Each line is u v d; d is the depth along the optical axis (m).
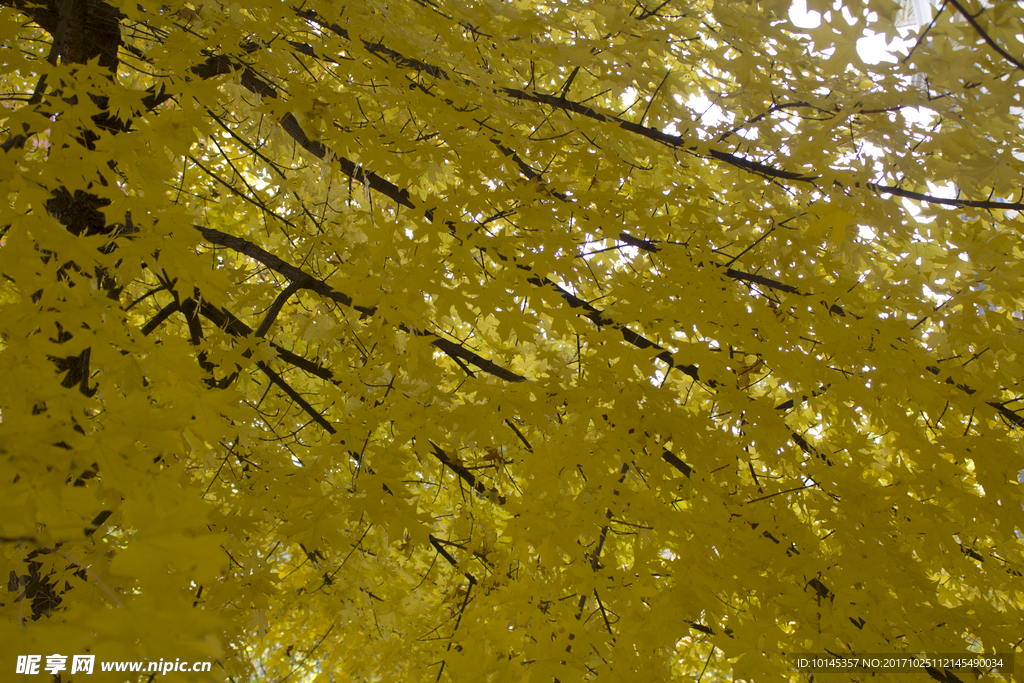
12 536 0.90
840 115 2.14
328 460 2.42
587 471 2.00
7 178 1.27
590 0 2.43
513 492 3.00
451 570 4.11
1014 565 2.81
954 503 2.12
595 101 3.14
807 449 2.73
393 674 3.57
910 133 2.18
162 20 1.99
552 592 2.15
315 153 2.80
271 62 2.07
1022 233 2.36
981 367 2.46
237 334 2.96
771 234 2.48
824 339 2.24
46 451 1.01
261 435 3.02
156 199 1.48
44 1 2.59
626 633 1.81
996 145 2.28
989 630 2.12
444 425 2.22
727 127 2.51
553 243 2.24
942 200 2.33
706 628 2.36
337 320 3.11
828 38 2.00
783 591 1.97
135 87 3.43
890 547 2.12
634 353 1.97
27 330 1.23
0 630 0.77
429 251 1.94
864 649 1.90
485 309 1.99
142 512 0.90
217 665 2.42
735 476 2.19
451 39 2.25
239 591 2.47
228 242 3.05
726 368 2.07
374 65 2.14
